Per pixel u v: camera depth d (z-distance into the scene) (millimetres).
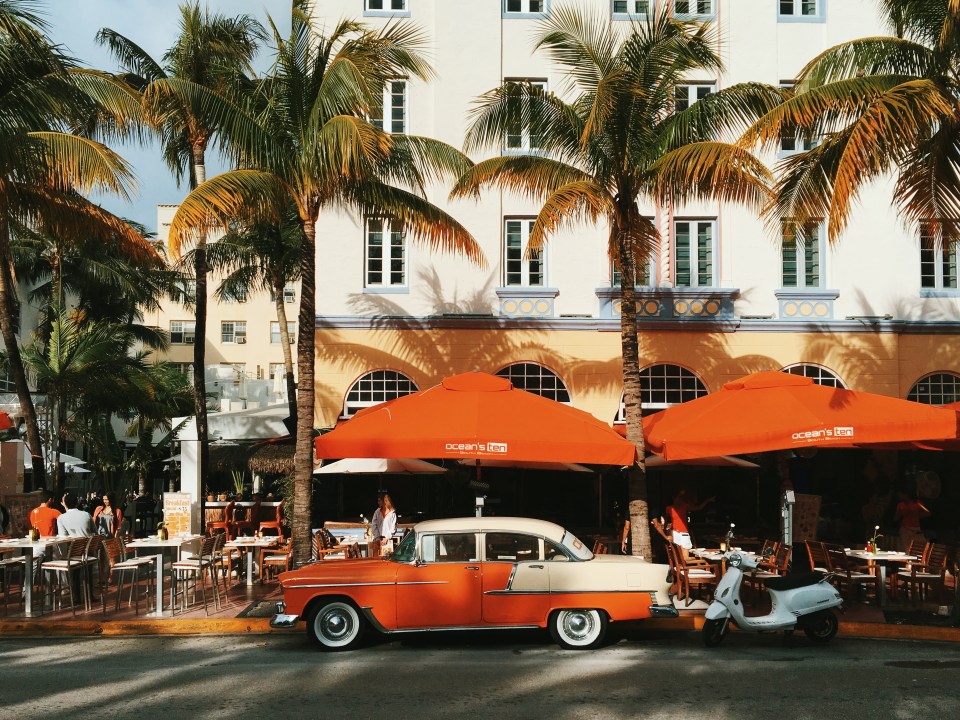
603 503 20234
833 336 19766
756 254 20094
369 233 20266
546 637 10953
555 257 20047
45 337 32125
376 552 14906
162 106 13398
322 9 20500
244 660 9656
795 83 13547
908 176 13375
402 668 9180
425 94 20438
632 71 13508
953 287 20281
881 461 20312
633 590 10141
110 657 9883
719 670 9016
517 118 14242
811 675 8781
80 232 14961
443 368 19609
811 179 13430
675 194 14070
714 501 20328
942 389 19984
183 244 12898
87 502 28375
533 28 20625
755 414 13516
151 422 29438
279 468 19312
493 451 12516
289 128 13836
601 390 19500
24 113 14102
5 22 13609
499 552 10219
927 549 13234
